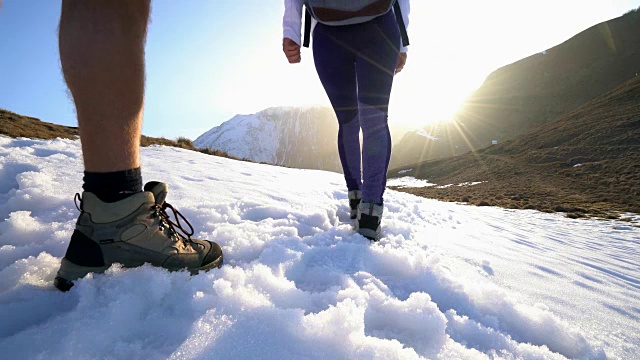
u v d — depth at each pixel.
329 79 1.94
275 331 0.74
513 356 0.87
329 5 1.62
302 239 1.56
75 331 0.67
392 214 2.77
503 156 51.06
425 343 0.87
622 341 1.05
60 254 1.14
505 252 2.19
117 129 0.86
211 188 2.69
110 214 0.89
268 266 1.16
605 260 3.02
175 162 4.38
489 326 1.03
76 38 0.78
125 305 0.77
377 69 1.72
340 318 0.80
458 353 0.83
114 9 0.81
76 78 0.79
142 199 0.93
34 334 0.65
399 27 1.88
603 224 10.47
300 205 2.47
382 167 1.71
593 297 1.46
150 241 0.95
